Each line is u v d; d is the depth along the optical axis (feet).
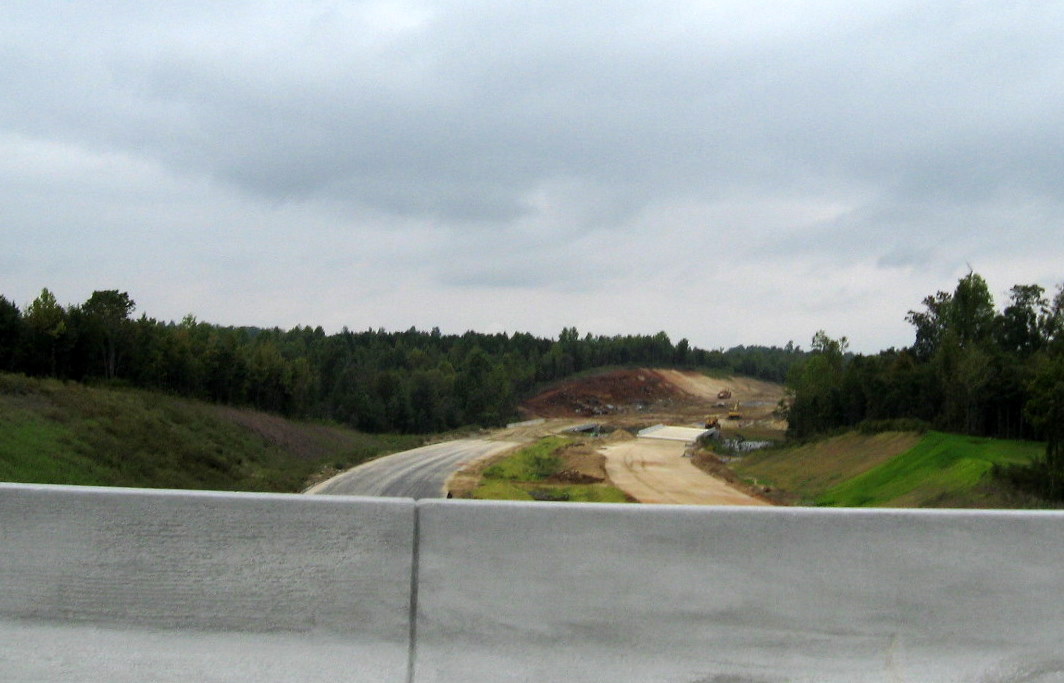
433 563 11.75
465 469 196.13
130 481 102.89
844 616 11.69
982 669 11.49
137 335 198.70
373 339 567.59
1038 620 11.75
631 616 11.59
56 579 11.96
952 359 198.18
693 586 11.67
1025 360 205.16
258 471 155.43
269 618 11.76
